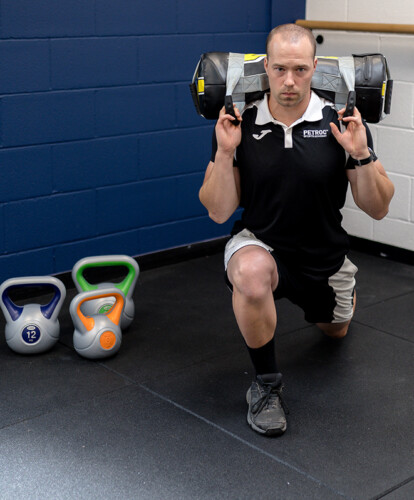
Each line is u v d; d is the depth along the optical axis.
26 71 3.02
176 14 3.39
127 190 3.43
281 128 2.09
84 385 2.42
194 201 3.67
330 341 2.74
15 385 2.42
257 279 1.99
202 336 2.81
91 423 2.18
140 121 3.40
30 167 3.12
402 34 3.36
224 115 2.03
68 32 3.10
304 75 1.93
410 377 2.46
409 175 3.48
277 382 2.15
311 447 2.05
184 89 3.50
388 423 2.17
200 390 2.38
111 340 2.57
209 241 3.77
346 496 1.83
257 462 1.98
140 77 3.35
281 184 2.12
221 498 1.82
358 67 2.08
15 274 3.18
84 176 3.28
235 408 2.27
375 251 3.72
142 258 3.53
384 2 3.44
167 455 2.01
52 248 3.26
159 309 3.07
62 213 3.25
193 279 3.42
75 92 3.17
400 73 3.42
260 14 3.69
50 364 2.57
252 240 2.18
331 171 2.10
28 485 1.88
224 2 3.54
